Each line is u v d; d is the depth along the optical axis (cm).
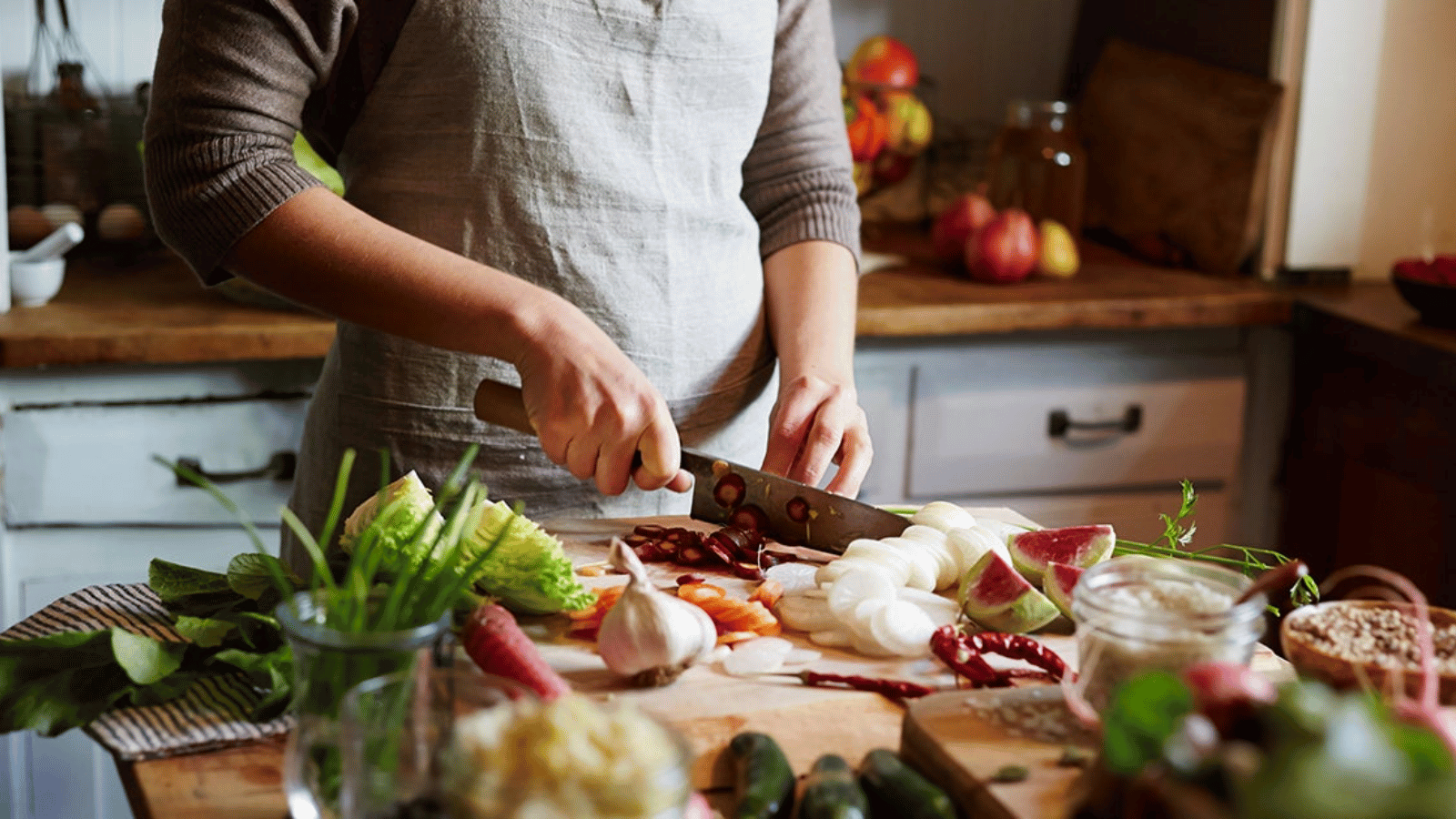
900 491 208
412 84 123
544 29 123
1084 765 75
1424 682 78
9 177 206
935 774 77
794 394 126
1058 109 225
